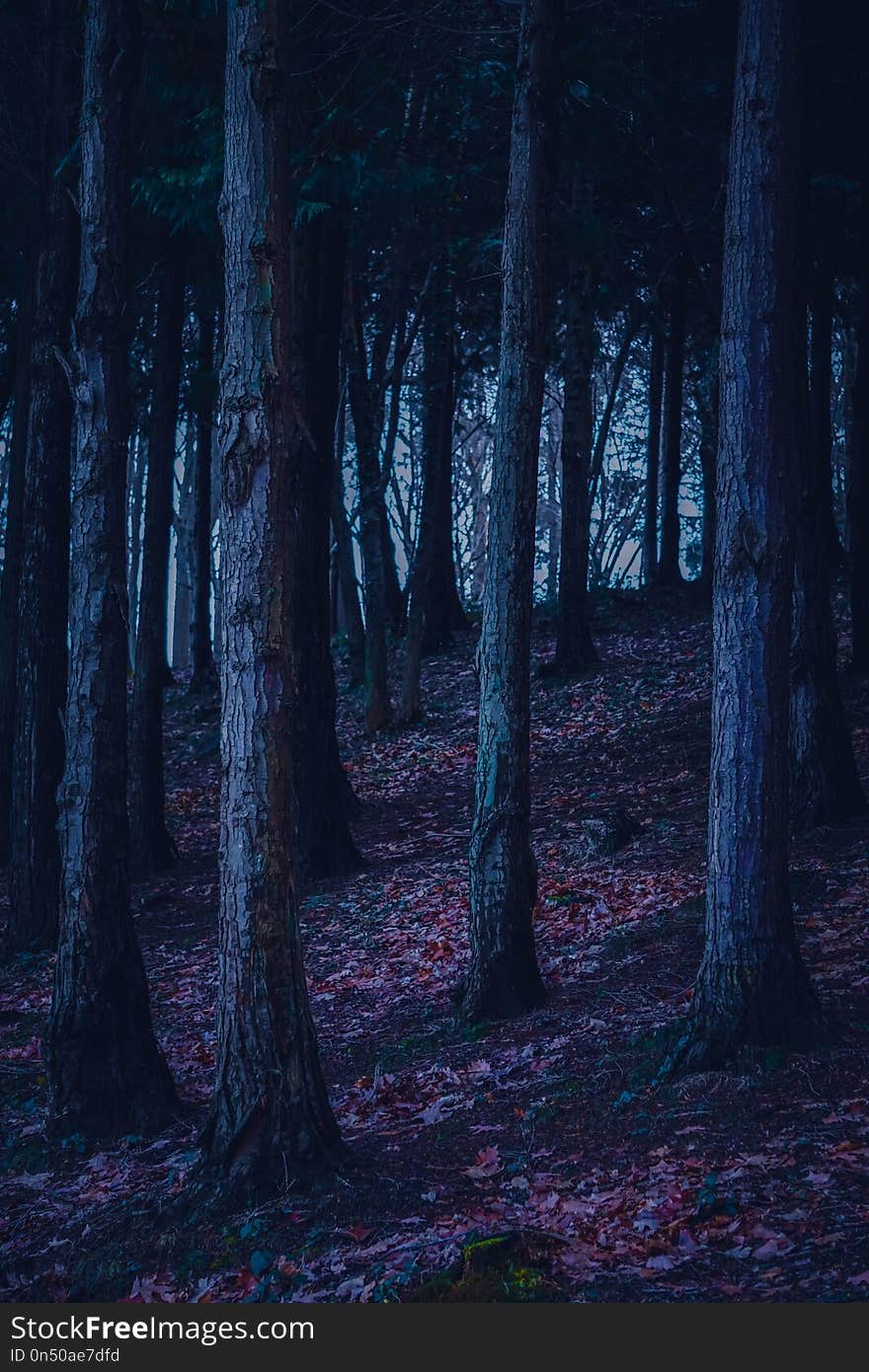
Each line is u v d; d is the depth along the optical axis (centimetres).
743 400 688
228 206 641
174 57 1168
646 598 2789
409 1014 953
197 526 2789
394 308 2333
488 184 1881
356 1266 524
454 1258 502
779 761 693
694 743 1700
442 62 1312
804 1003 681
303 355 1423
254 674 627
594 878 1203
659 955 937
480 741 918
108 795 809
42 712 1348
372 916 1252
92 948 798
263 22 637
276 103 641
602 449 3359
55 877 1345
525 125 910
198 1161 627
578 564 2316
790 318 694
